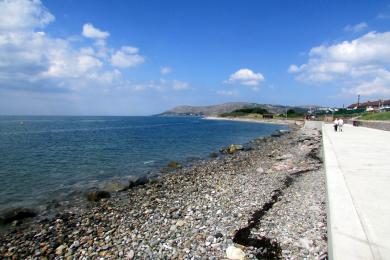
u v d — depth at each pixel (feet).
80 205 43.24
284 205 32.81
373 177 26.35
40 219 37.65
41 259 25.79
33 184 57.72
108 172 70.28
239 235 25.52
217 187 47.50
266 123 426.51
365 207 17.81
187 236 26.68
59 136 180.14
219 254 22.45
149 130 250.78
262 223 27.78
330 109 451.12
